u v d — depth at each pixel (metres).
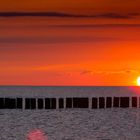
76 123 57.38
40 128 52.91
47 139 46.31
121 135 48.88
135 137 47.97
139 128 54.34
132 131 51.81
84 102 63.12
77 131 51.09
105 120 60.72
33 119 60.56
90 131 51.16
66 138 46.72
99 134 49.25
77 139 46.25
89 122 58.44
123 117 64.06
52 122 57.94
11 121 58.72
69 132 50.28
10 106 61.59
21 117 62.56
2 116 63.66
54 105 62.56
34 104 62.22
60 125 55.44
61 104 63.28
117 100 64.81
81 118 61.84
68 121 58.88
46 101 62.34
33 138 46.72
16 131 50.91
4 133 49.50
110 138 47.03
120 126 55.47
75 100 63.00
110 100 64.50
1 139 46.12
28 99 62.09
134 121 60.34
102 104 64.06
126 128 54.00
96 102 64.06
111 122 58.72
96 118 62.66
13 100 61.69
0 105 61.47
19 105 61.94
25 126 54.47
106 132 50.78
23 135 48.44
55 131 50.91
